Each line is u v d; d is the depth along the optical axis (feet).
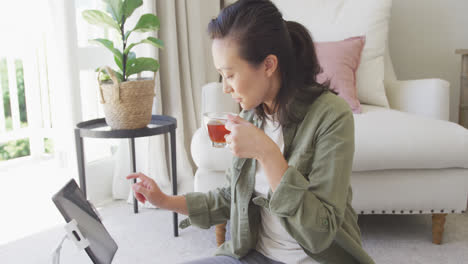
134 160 7.03
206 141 5.62
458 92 9.40
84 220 2.98
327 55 7.01
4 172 8.50
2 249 5.65
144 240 6.00
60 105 6.50
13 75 8.89
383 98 7.41
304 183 2.48
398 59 9.48
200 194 3.40
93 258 2.78
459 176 5.57
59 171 6.84
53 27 6.27
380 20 7.65
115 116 5.61
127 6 5.64
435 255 5.45
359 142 5.41
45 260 5.39
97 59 7.25
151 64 5.91
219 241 5.72
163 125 5.84
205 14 8.68
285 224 2.58
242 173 3.12
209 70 8.87
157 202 3.23
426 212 5.67
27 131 9.18
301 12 7.95
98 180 7.63
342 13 7.85
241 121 2.59
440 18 9.21
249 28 2.50
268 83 2.72
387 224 6.47
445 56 9.34
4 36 8.55
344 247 2.80
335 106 2.75
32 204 7.20
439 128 5.58
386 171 5.60
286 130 2.89
